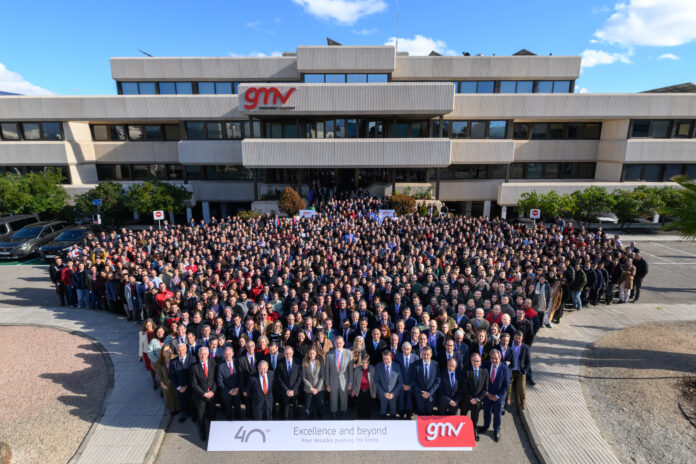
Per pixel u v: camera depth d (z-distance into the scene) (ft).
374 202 79.61
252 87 82.28
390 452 22.65
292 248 50.57
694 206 32.30
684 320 41.73
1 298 49.57
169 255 47.32
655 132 95.20
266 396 23.08
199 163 98.53
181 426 25.08
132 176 105.50
